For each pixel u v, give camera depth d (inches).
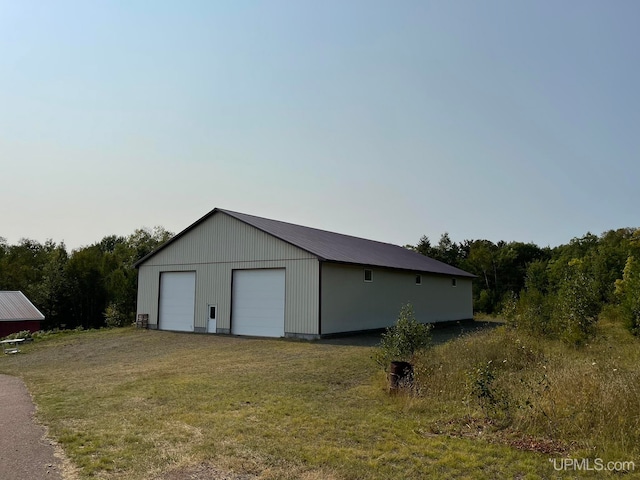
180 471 187.2
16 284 1718.8
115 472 187.2
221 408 283.9
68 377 440.1
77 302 1555.1
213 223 819.4
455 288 1125.7
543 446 207.6
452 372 333.7
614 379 259.6
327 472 184.1
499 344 440.5
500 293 1491.1
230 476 181.9
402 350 387.2
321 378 375.6
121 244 2204.7
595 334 513.7
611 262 1083.9
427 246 1844.2
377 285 812.6
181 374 415.2
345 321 721.6
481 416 250.7
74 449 215.0
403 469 185.9
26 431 247.0
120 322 1364.4
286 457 200.2
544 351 431.5
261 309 735.7
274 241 731.4
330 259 677.9
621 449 197.6
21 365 564.1
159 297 880.3
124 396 327.6
